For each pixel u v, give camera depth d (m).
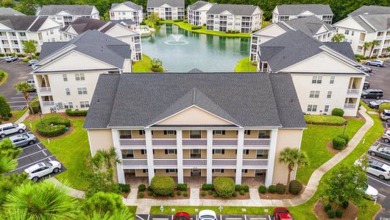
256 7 137.12
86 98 59.56
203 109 35.62
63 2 157.75
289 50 62.00
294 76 55.91
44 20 101.31
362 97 67.31
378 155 45.91
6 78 79.38
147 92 40.09
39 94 58.09
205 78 41.12
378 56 96.81
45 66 56.09
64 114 59.28
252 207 36.84
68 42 67.06
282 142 38.19
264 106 38.25
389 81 75.81
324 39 91.94
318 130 53.25
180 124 36.69
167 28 154.12
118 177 39.81
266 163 38.88
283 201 37.72
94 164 35.03
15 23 100.38
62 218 8.93
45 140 50.28
